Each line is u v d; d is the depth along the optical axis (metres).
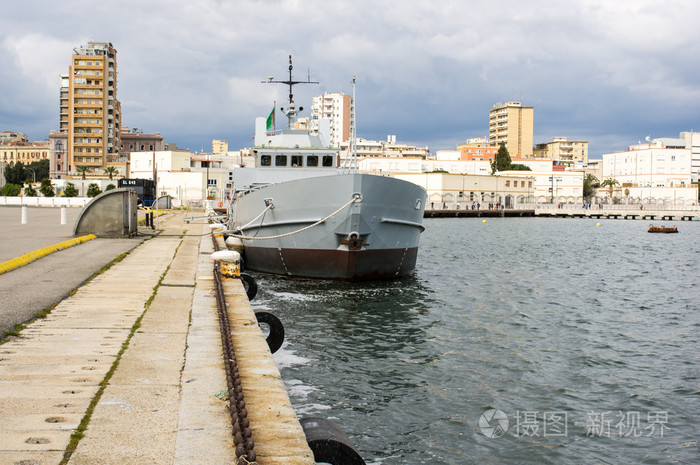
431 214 109.81
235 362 6.39
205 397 5.56
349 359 13.04
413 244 24.44
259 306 18.34
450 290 23.19
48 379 5.98
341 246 21.33
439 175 114.62
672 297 23.42
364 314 17.75
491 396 10.91
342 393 10.80
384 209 21.59
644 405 10.64
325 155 26.67
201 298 11.19
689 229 83.69
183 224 37.69
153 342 7.66
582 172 146.12
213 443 4.52
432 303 20.06
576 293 23.97
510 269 31.75
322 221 21.22
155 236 27.03
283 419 5.16
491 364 12.97
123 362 6.68
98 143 133.38
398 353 13.65
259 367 6.74
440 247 45.75
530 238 59.28
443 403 10.47
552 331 16.55
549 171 147.62
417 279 25.88
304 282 22.34
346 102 189.50
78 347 7.29
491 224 89.94
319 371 12.09
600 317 18.88
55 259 16.41
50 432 4.65
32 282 12.21
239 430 4.53
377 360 13.01
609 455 8.62
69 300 10.52
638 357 13.88
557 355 13.92
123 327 8.49
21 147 195.25
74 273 13.72
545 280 27.69
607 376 12.32
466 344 14.72
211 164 108.69
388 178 21.30
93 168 133.62
